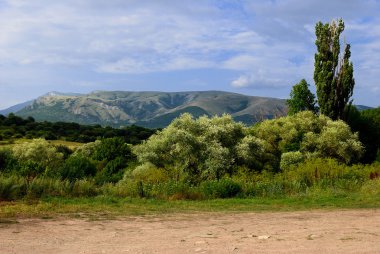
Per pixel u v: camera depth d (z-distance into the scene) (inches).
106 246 285.3
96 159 1545.3
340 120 1403.8
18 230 355.9
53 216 450.0
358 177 884.6
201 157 989.8
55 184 658.2
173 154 1004.6
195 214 497.4
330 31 1550.2
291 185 802.2
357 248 262.8
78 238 321.1
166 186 730.2
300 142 1295.5
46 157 1775.3
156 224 408.5
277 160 1184.8
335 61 1541.6
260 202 634.8
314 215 485.4
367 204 604.7
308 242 288.4
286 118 1414.9
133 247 279.7
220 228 378.6
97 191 684.7
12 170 809.5
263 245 279.1
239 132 1102.4
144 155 992.9
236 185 748.0
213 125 1087.6
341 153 1248.8
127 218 452.1
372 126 1572.3
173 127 1027.3
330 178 867.4
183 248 273.0
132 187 708.7
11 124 4040.4
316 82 1573.6
